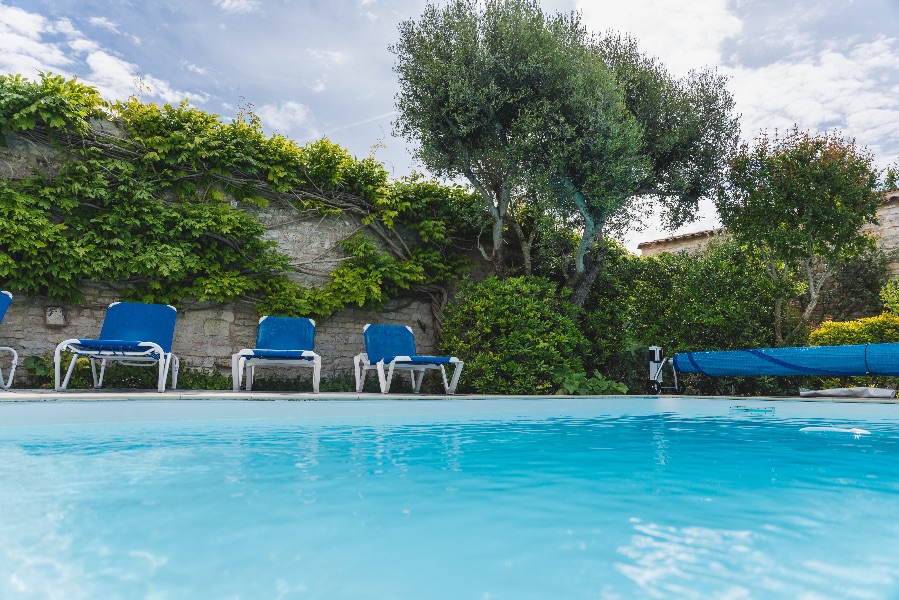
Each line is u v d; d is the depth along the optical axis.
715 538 1.46
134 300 6.85
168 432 3.60
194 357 7.26
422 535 1.47
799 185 8.70
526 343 7.91
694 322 9.20
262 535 1.45
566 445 3.26
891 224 10.98
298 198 8.04
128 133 6.97
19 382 6.22
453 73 7.62
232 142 7.45
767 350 7.46
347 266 8.20
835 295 11.02
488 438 3.57
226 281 7.19
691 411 6.19
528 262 9.17
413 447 3.11
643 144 8.09
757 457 2.86
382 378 6.83
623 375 9.16
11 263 5.95
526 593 1.09
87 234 6.41
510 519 1.63
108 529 1.47
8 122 6.16
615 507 1.79
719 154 8.98
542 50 7.60
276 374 7.72
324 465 2.48
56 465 2.39
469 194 9.07
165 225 6.98
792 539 1.45
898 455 2.96
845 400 6.40
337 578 1.16
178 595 1.05
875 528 1.56
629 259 10.06
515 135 7.80
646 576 1.19
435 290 8.98
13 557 1.25
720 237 11.36
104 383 6.44
